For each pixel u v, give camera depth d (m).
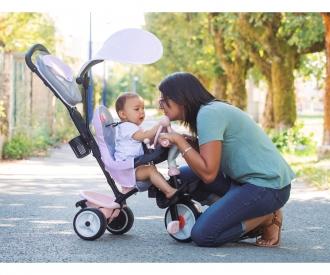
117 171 6.55
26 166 15.49
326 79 16.97
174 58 45.91
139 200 9.84
